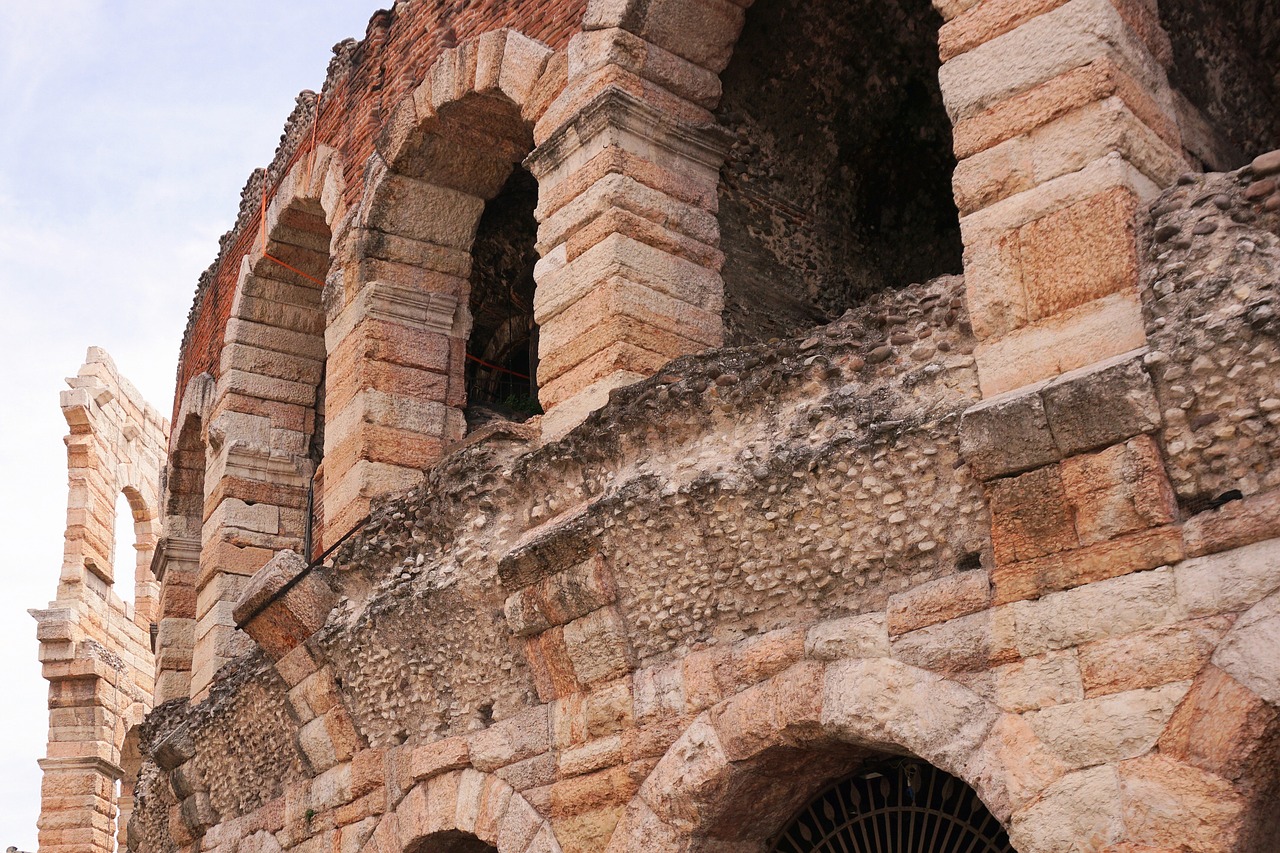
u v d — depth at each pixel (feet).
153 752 53.01
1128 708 23.41
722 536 30.09
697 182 39.14
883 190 47.01
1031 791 24.23
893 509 27.55
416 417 46.73
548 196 39.24
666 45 39.37
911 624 26.81
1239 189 24.64
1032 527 25.09
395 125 47.29
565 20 41.09
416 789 37.78
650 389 32.17
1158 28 29.14
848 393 29.04
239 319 60.70
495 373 59.77
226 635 56.75
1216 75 31.89
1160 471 23.89
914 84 45.60
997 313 26.91
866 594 28.30
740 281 41.75
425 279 48.19
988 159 27.86
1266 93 34.30
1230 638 22.59
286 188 56.90
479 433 38.27
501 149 47.83
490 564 35.53
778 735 28.58
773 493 29.01
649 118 38.32
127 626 108.17
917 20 44.06
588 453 33.47
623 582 32.19
